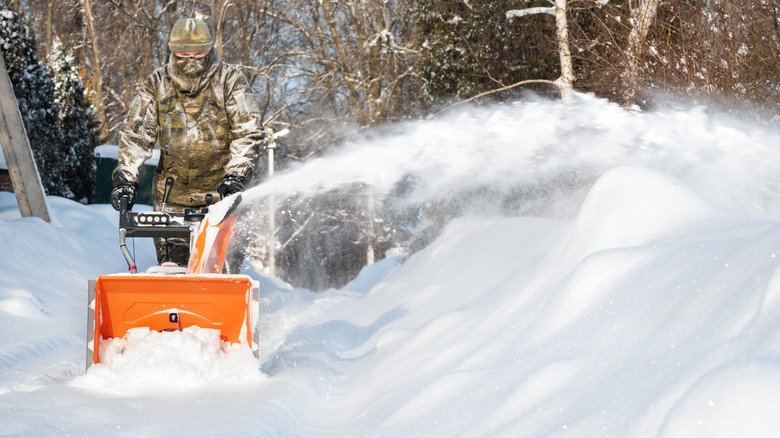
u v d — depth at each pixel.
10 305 9.64
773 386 2.48
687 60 14.75
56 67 47.53
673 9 17.05
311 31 52.28
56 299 11.53
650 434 2.81
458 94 29.38
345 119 49.25
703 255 4.05
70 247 14.73
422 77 31.61
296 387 6.14
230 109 8.94
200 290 6.55
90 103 53.00
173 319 6.57
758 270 3.35
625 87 17.02
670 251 4.46
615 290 4.42
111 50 63.41
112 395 5.71
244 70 52.44
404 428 4.43
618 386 3.39
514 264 9.24
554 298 4.88
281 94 53.34
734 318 3.19
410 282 13.69
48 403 5.33
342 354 8.39
